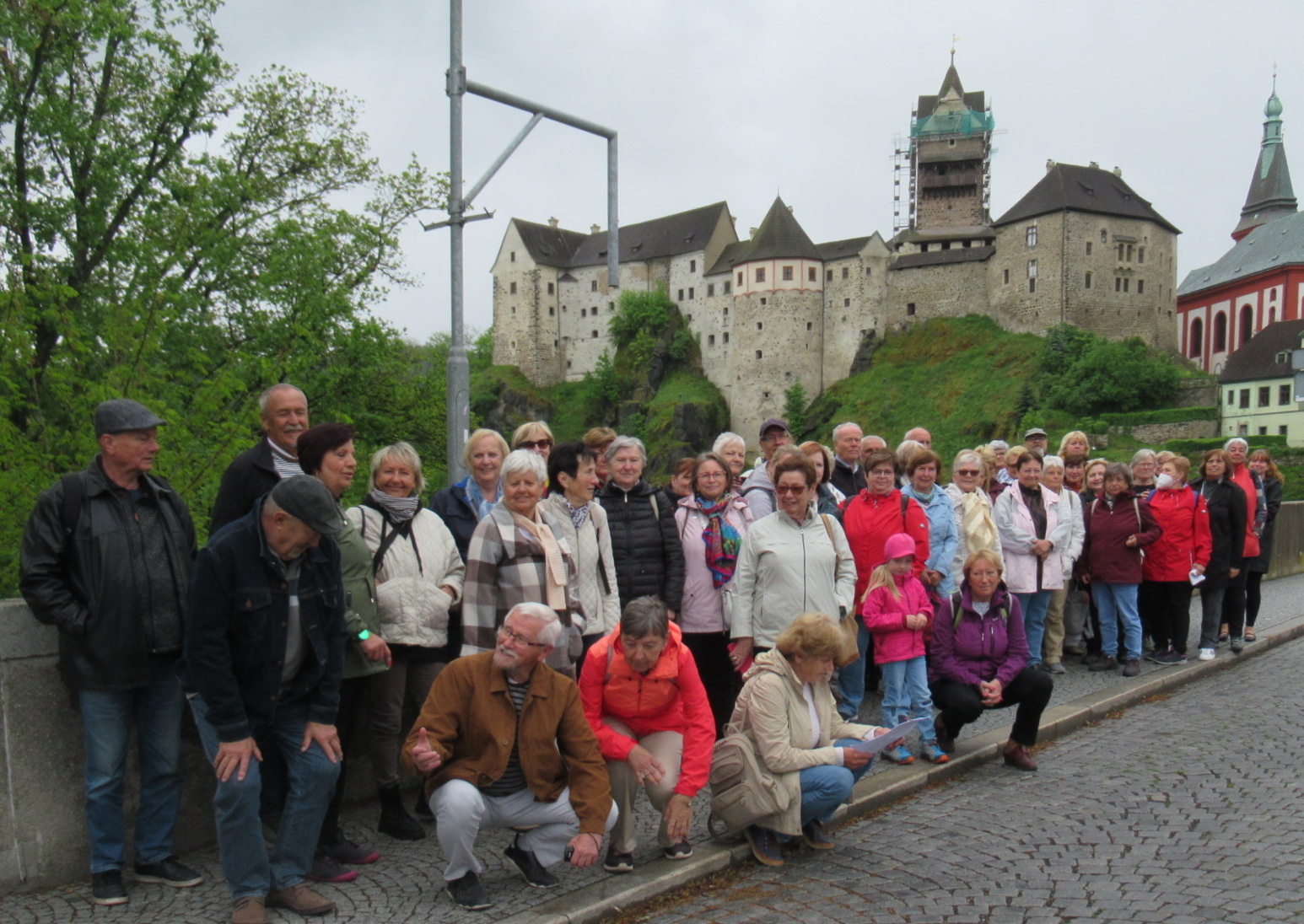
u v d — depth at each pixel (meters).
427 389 28.06
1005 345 86.94
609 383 104.88
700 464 7.40
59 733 4.77
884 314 94.19
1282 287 91.88
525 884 4.85
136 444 4.56
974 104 103.19
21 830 4.65
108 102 22.58
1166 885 4.72
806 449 8.05
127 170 22.20
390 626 5.45
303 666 4.52
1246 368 74.94
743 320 97.06
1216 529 10.58
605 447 7.24
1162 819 5.72
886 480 7.99
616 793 5.04
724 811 5.23
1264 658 11.09
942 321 92.06
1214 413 76.56
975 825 5.77
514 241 111.38
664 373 104.19
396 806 5.56
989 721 8.05
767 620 6.72
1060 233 84.88
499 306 113.50
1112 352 79.44
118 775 4.59
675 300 106.38
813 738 5.38
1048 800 6.20
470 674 4.73
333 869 4.89
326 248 23.27
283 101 25.41
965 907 4.55
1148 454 10.46
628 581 6.76
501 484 5.50
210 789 5.36
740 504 7.52
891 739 5.23
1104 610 10.25
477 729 4.69
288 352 21.48
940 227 100.75
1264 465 12.15
